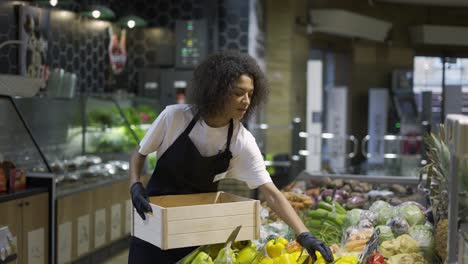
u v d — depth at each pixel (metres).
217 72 2.51
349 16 11.17
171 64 9.56
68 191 5.64
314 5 11.07
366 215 3.52
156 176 2.84
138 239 2.82
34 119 5.84
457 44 12.50
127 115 7.41
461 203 2.33
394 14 12.62
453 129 2.01
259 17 9.61
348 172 7.78
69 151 6.23
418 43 12.55
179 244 2.37
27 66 6.85
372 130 12.02
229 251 2.39
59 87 6.96
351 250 3.08
